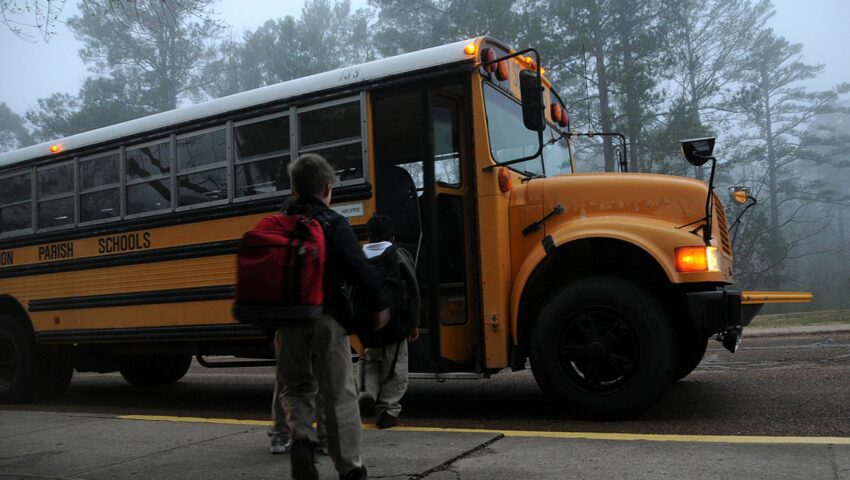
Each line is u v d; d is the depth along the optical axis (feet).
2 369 28.53
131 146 25.03
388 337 14.51
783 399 20.08
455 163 20.21
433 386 26.91
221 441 17.13
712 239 17.92
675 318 19.42
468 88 19.33
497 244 18.84
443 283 20.01
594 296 17.88
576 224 18.57
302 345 12.37
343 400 12.17
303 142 21.30
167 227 23.77
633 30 96.89
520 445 15.15
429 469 13.65
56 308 26.43
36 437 18.83
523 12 88.99
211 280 22.62
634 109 87.92
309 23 131.44
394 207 20.38
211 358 45.39
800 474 12.28
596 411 17.87
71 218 26.55
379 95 20.26
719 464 13.08
